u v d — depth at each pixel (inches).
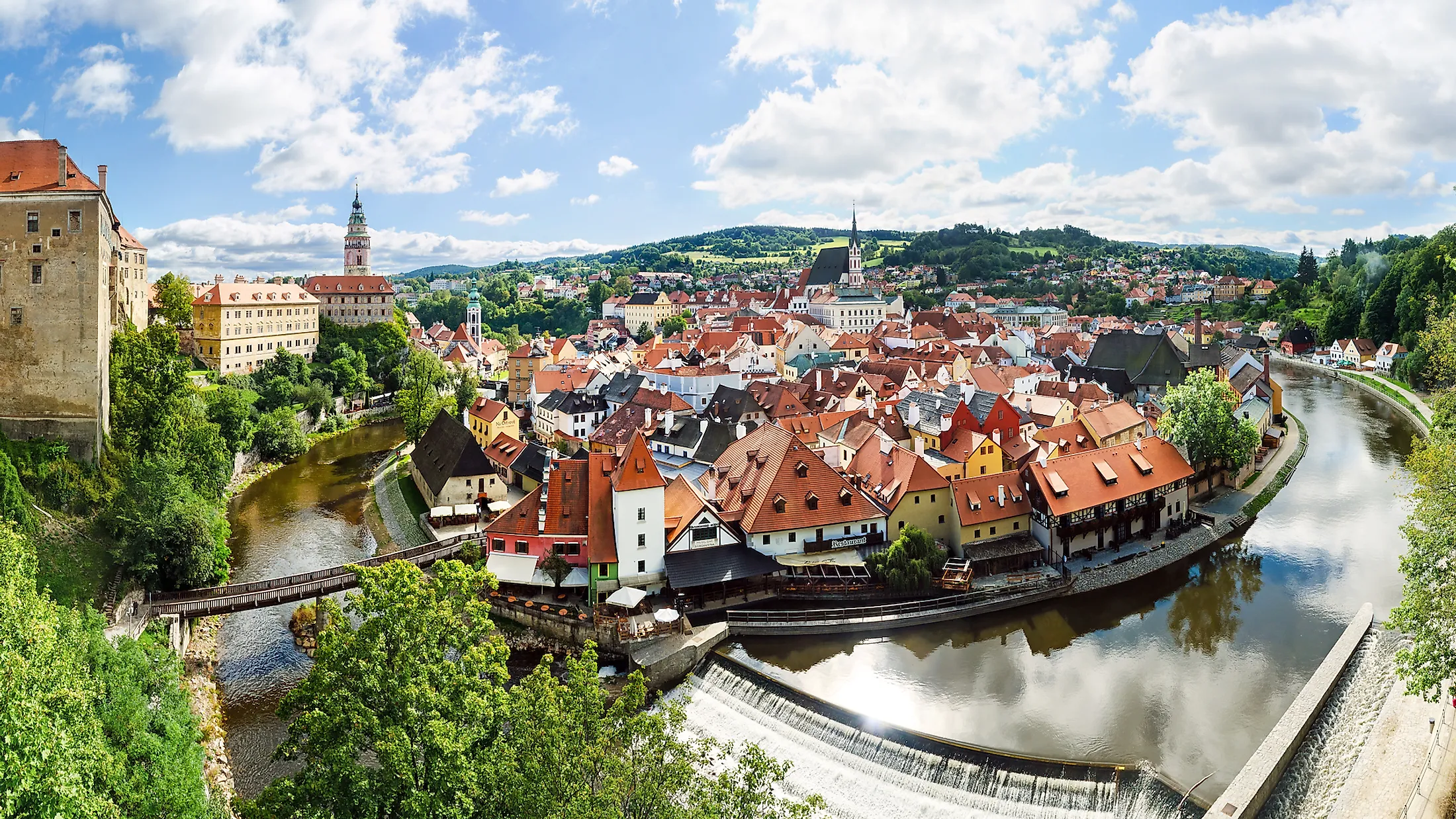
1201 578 3304.6
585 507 3144.7
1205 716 2287.2
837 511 3307.1
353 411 7445.9
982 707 2353.6
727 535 3127.5
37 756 1212.5
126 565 2866.6
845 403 5260.8
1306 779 1998.0
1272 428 5713.6
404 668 1449.3
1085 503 3378.4
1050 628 2883.9
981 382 6092.5
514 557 3097.9
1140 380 6870.1
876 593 3029.0
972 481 3361.2
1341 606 3019.2
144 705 1711.4
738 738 2269.9
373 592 1537.9
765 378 6943.9
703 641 2672.2
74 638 1694.1
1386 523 3897.6
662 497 3046.3
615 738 1327.5
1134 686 2471.7
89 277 3442.4
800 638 2807.6
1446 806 1758.1
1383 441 5595.5
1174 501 3784.5
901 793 1989.4
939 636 2827.3
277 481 5118.1
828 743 2182.6
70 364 3425.2
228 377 6476.4
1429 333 3843.5
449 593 1647.4
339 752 1344.7
